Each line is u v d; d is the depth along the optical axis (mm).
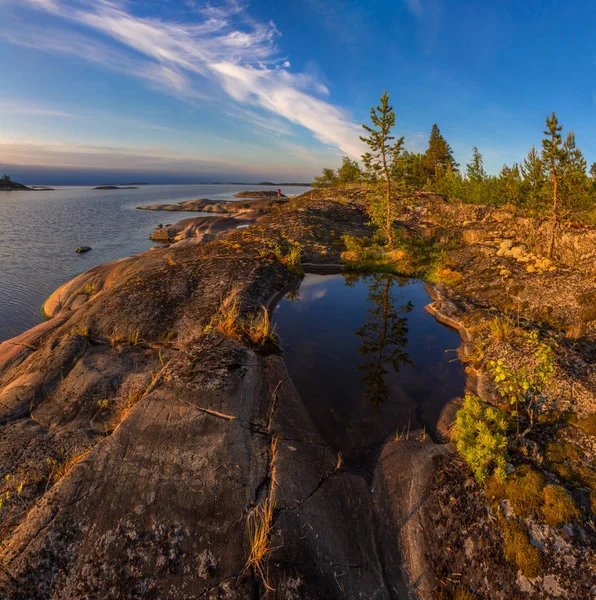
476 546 5172
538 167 22000
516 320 11078
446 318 12930
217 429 6695
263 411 7410
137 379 8812
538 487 5551
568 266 13789
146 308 11750
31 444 7160
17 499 6113
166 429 6641
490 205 25578
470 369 9609
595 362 7969
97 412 8008
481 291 14523
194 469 5941
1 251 33062
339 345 11195
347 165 48906
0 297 20438
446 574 5012
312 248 20734
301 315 13367
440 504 5766
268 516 5332
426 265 18969
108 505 5449
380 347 11102
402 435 7363
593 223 15969
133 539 5078
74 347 9977
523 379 6969
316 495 5871
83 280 18156
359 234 24641
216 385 7730
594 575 4543
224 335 9867
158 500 5508
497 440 6109
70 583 4703
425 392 8844
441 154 61219
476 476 5910
